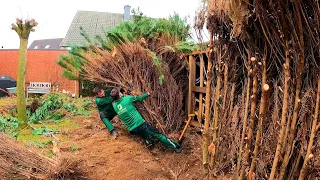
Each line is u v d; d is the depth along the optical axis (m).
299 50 2.86
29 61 16.02
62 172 4.36
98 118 7.84
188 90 6.61
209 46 4.02
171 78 6.25
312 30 2.81
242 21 3.10
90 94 11.84
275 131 3.25
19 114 6.77
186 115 6.70
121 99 5.56
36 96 12.24
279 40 3.00
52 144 5.68
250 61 3.48
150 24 6.97
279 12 2.81
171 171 4.73
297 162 3.10
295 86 3.03
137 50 6.15
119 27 7.20
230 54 3.89
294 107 3.01
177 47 6.39
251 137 3.47
